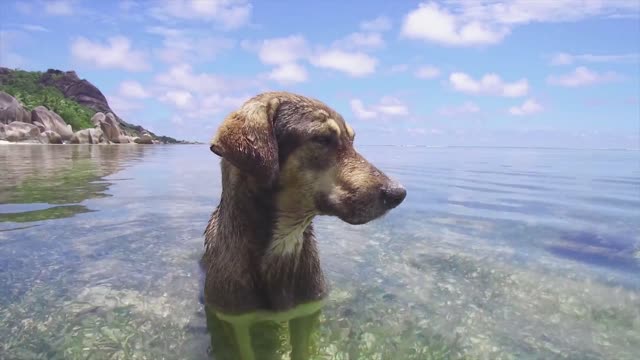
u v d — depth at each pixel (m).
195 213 1.25
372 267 0.84
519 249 0.93
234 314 0.62
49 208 1.25
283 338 0.62
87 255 0.88
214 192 1.63
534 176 2.38
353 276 0.79
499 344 0.57
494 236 1.04
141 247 0.94
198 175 2.22
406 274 0.80
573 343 0.58
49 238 0.97
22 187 1.61
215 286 0.64
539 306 0.68
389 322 0.63
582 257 0.88
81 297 0.70
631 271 0.80
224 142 0.57
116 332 0.60
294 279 0.65
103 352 0.56
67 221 1.12
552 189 1.82
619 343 0.57
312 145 0.61
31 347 0.56
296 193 0.61
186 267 0.84
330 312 0.67
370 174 0.60
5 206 1.27
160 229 1.07
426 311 0.66
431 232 1.08
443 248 0.94
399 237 1.03
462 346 0.57
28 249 0.90
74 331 0.60
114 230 1.05
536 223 1.17
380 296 0.71
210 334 0.61
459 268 0.83
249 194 0.62
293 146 0.61
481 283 0.76
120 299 0.70
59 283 0.75
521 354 0.55
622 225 1.14
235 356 0.56
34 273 0.79
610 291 0.72
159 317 0.65
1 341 0.58
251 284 0.62
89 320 0.63
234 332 0.61
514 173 2.57
